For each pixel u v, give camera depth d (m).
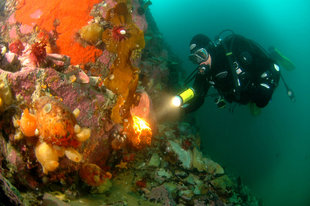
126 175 2.75
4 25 2.87
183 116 5.66
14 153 1.58
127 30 2.24
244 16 28.83
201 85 3.56
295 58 25.11
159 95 4.85
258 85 3.60
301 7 28.33
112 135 2.46
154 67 4.84
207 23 28.62
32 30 2.65
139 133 2.70
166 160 3.34
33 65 1.98
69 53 2.54
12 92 1.67
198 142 5.08
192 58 3.48
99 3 2.78
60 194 1.80
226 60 3.45
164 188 2.52
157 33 7.23
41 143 1.51
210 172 3.59
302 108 16.58
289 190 10.76
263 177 11.07
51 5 2.68
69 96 1.98
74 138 1.56
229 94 3.72
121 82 2.24
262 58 3.62
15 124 1.57
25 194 1.49
